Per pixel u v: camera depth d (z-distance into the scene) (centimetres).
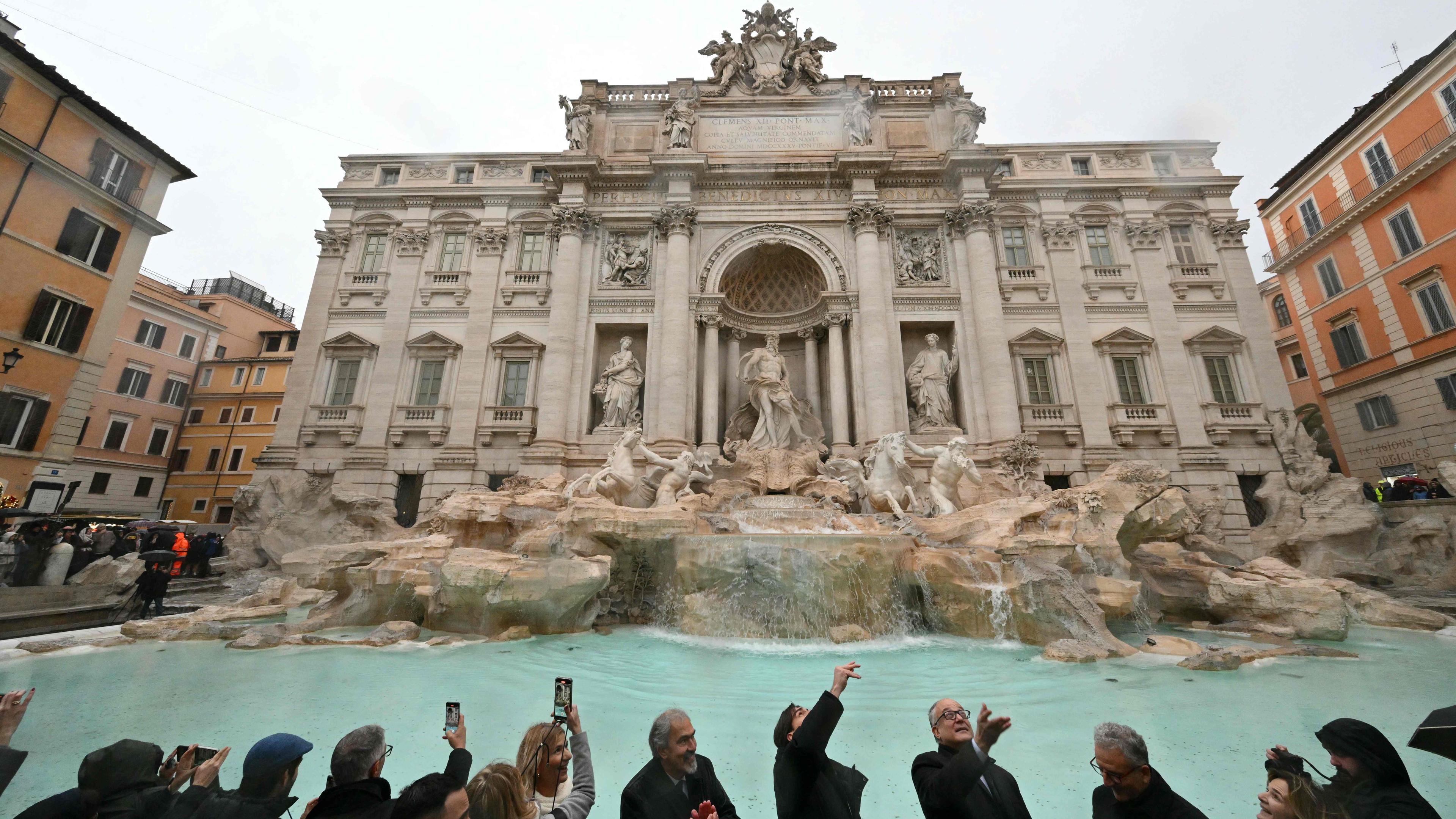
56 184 2316
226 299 4478
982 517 1639
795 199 2905
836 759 639
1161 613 1579
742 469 2320
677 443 2492
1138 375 2733
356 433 2692
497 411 2700
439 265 2969
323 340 2834
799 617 1347
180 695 852
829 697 369
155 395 4016
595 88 3122
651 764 373
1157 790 324
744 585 1393
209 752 380
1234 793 541
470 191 3028
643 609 1608
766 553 1391
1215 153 3053
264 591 1627
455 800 292
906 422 2602
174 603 1694
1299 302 3375
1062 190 2964
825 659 1126
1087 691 894
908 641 1292
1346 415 3123
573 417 2645
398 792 548
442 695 875
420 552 1534
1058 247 2884
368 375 2812
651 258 2891
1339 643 1262
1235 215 2892
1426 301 2700
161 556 1452
